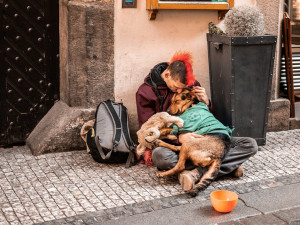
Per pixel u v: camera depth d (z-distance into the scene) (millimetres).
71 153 4875
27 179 4246
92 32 4797
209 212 3693
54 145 4863
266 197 3945
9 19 4879
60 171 4434
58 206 3762
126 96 5059
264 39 4648
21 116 5105
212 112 4762
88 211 3686
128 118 4879
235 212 3691
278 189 4098
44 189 4055
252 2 5309
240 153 4285
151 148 4266
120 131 4559
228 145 4176
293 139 5367
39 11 4965
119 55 4949
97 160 4617
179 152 4184
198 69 5273
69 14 4703
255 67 4719
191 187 3902
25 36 4965
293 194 4004
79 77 4867
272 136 5457
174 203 3838
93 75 4898
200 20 5164
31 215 3611
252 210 3725
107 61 4914
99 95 4957
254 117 4859
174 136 4254
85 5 4719
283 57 5711
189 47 5191
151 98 4680
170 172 4125
